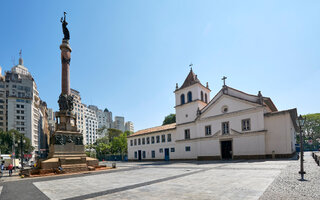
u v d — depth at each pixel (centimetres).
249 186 919
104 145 7244
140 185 1098
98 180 1414
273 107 3453
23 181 1597
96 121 18300
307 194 734
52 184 1327
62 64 2659
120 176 1592
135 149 5131
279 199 684
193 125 3850
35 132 10688
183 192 865
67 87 2631
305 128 6881
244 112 3105
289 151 2678
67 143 2383
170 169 1984
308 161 2055
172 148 4194
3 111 9688
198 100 3850
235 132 3159
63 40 2716
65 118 2502
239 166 1891
